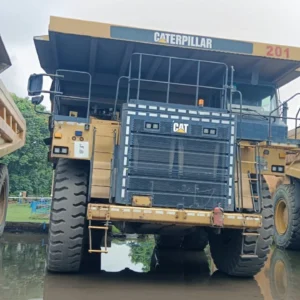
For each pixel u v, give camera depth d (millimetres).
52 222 5980
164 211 5656
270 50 6629
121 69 7492
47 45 6922
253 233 5895
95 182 5926
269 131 6418
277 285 6148
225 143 6109
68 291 5344
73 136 6070
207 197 5969
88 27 6176
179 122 6012
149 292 5480
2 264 7016
